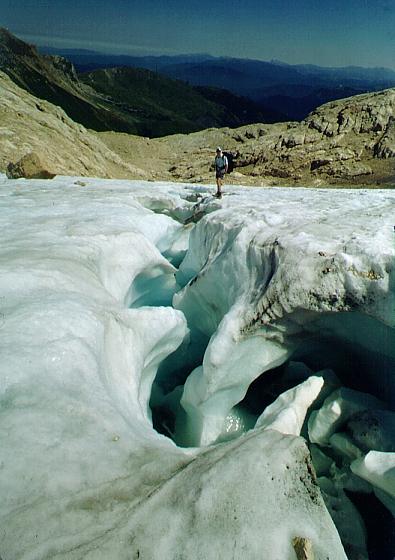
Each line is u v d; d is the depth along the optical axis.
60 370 3.36
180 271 9.79
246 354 5.39
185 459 2.84
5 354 3.35
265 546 2.19
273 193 13.77
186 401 5.90
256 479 2.46
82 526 2.24
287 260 5.14
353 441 4.48
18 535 2.15
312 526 2.32
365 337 5.08
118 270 7.20
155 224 10.69
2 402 2.99
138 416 3.81
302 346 5.88
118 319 4.72
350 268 4.61
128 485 2.52
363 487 4.33
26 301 4.34
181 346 6.88
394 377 5.19
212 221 8.14
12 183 16.95
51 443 2.69
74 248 6.58
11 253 5.95
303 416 4.79
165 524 2.25
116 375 4.09
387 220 6.34
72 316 4.08
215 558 2.13
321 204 9.24
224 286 6.42
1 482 2.40
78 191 14.66
